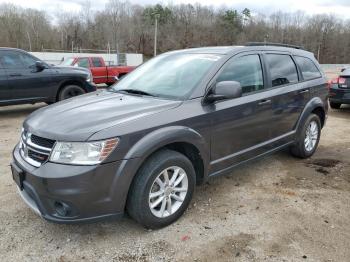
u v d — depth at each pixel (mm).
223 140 4023
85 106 3732
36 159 3238
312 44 86250
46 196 3066
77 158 3033
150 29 82438
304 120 5316
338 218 3801
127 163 3152
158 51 82500
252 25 90500
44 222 3668
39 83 9164
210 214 3854
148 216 3391
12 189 4410
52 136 3131
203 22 87500
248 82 4383
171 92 3941
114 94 4227
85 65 16734
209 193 4355
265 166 5301
